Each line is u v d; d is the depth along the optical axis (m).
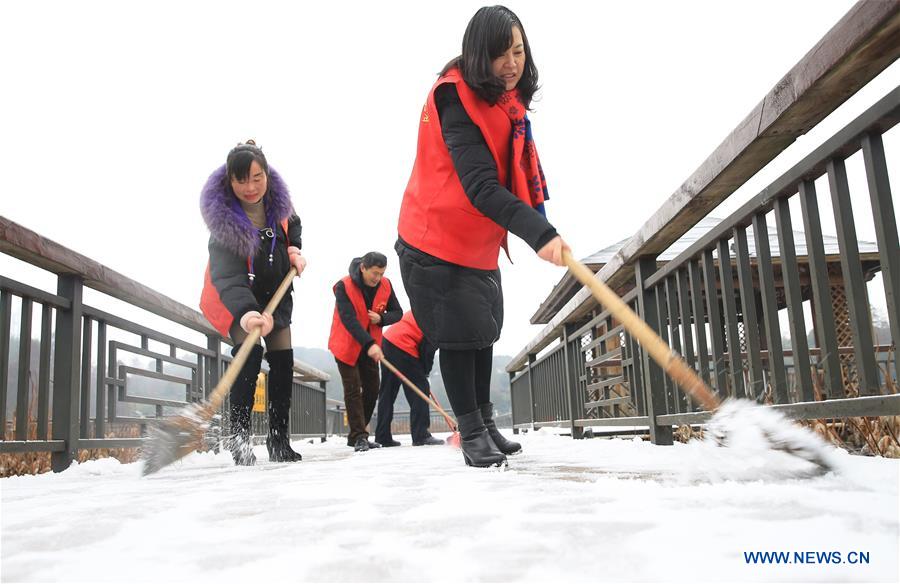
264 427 6.73
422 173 2.34
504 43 2.06
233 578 0.77
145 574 0.80
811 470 1.41
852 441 3.00
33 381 3.73
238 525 1.14
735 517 0.99
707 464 1.54
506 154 2.26
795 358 2.16
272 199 3.38
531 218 1.84
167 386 5.57
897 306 1.65
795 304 2.16
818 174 2.02
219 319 3.27
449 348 2.30
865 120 1.69
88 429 3.48
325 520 1.16
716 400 1.45
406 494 1.51
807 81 1.79
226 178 3.15
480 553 0.84
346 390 5.34
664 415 3.29
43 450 3.03
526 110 2.32
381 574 0.77
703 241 2.85
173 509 1.38
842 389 1.96
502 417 15.27
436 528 1.04
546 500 1.28
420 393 5.14
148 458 2.15
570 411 5.39
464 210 2.24
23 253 2.88
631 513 1.07
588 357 5.44
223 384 2.38
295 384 8.27
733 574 0.71
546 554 0.82
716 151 2.35
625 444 3.64
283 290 3.10
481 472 2.07
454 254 2.28
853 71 1.71
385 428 6.02
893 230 1.67
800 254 7.45
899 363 1.66
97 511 1.38
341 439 10.63
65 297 3.30
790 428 1.39
